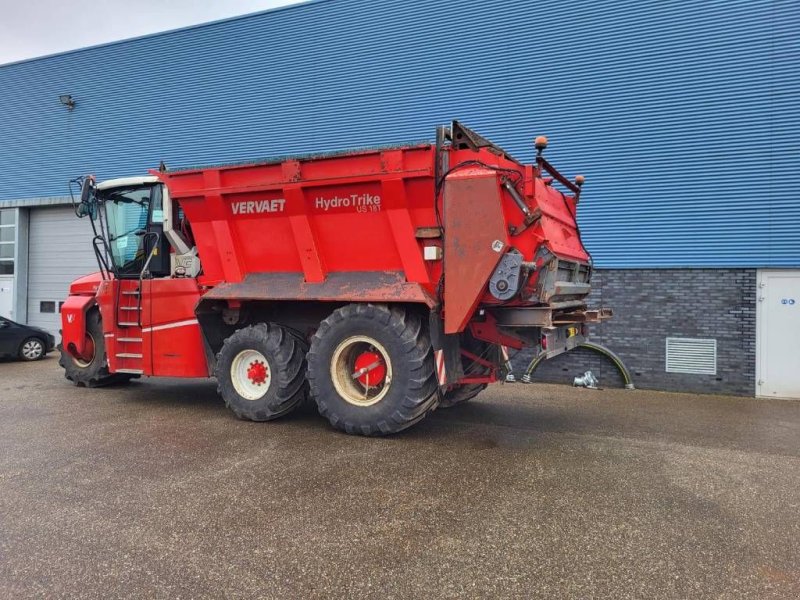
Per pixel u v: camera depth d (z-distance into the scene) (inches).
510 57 411.8
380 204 225.9
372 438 225.5
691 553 128.3
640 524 143.6
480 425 252.7
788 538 136.9
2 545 130.0
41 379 377.1
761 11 356.2
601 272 387.2
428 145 214.8
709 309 365.7
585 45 393.1
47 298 594.2
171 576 116.4
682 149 371.6
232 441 218.4
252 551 127.2
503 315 217.8
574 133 394.9
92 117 562.9
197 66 516.4
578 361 390.0
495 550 128.4
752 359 357.4
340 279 235.5
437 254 217.0
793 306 350.6
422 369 217.0
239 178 248.4
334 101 464.8
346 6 460.8
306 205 236.8
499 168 205.6
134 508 150.9
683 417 282.5
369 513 148.6
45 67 581.6
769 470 191.3
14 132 598.9
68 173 574.2
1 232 611.2
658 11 376.8
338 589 111.8
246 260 256.7
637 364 378.6
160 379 375.6
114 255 306.3
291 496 160.2
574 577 117.0
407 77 440.8
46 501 155.6
